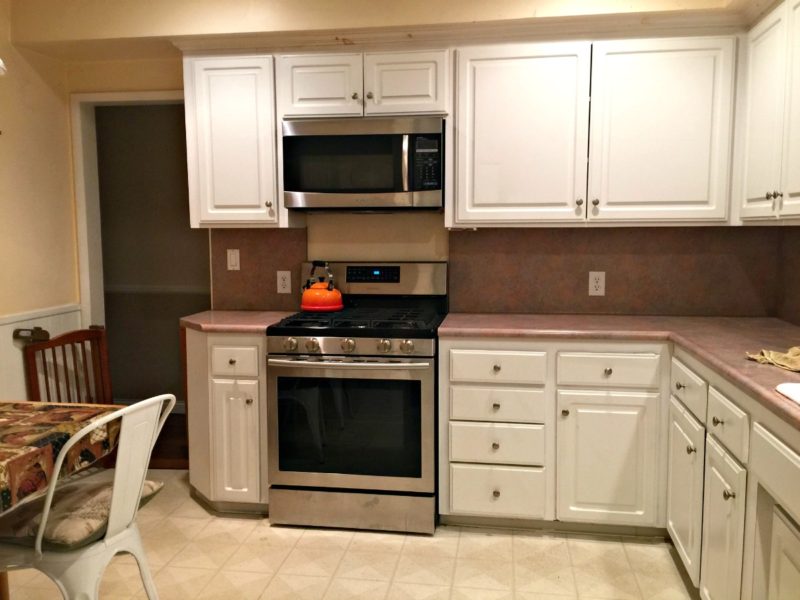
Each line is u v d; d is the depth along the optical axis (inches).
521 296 128.3
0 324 121.6
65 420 74.7
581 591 94.0
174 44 121.6
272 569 101.0
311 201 117.7
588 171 113.0
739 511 70.8
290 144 117.6
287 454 114.2
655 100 110.1
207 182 123.3
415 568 101.0
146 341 186.4
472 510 112.3
